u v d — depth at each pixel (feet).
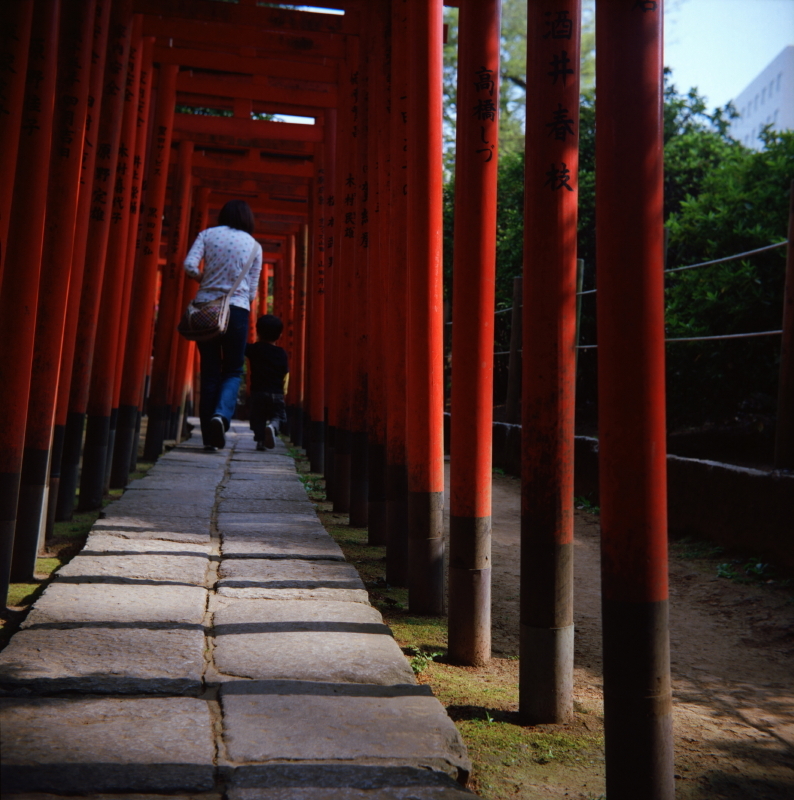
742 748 7.65
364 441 16.05
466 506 9.21
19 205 9.42
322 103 24.32
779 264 21.02
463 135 9.26
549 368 7.59
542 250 7.52
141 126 19.95
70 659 7.43
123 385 19.56
